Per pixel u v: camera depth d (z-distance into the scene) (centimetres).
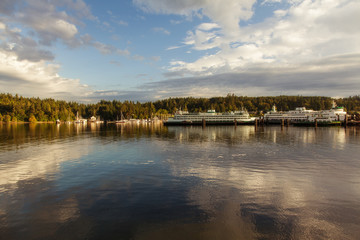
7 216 1903
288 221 1811
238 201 2186
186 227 1714
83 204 2130
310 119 18138
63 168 3516
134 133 10625
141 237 1591
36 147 5831
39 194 2391
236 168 3475
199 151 5128
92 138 8194
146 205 2098
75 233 1644
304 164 3734
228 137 8488
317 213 1948
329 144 6256
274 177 2978
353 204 2127
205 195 2338
